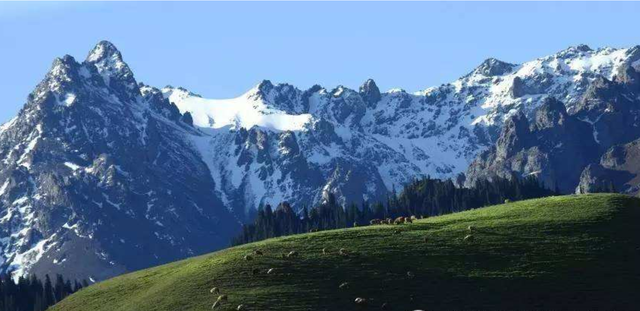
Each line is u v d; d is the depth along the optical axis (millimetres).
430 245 162375
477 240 163875
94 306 163500
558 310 141500
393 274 151375
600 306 142750
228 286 150375
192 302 147125
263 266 155750
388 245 163375
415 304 142750
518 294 145875
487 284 148375
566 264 154000
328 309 141125
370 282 149000
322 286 147875
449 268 153625
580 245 160500
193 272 159125
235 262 158750
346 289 147000
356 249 161750
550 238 163625
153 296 154750
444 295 145375
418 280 149500
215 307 143375
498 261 155625
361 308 141625
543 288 147250
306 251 162375
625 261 155625
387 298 144375
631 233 165250
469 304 143125
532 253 158000
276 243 169000
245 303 143500
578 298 144750
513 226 169875
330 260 157125
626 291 146875
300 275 151750
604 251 158375
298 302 143250
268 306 142125
